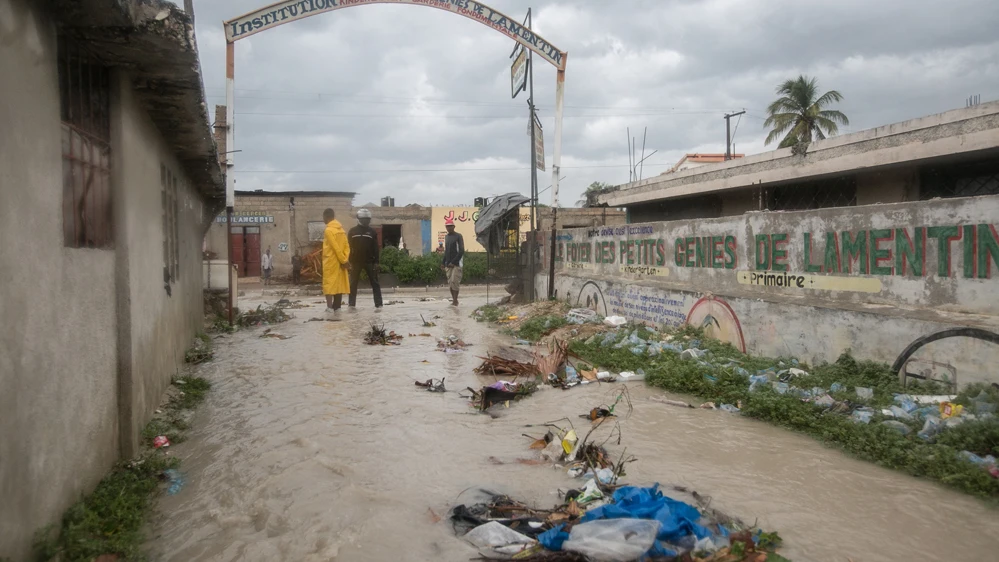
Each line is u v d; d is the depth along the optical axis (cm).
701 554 333
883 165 1095
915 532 371
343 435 559
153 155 638
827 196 1284
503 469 477
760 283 850
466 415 624
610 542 328
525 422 601
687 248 1016
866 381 636
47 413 322
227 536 378
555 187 1459
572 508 391
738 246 894
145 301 550
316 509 409
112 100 477
